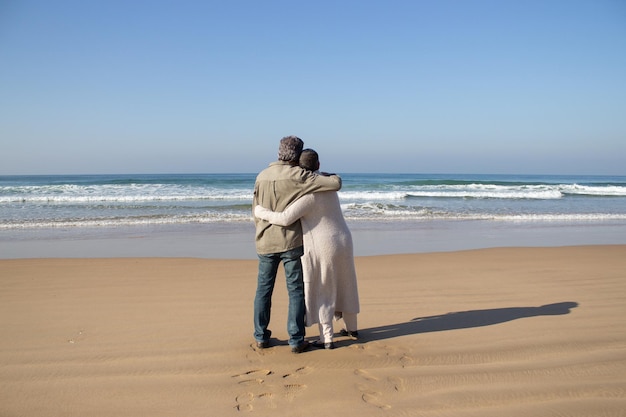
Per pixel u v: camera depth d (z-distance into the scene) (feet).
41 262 23.71
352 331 12.46
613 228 43.09
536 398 8.89
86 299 16.62
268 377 9.98
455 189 107.24
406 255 26.48
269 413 8.40
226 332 13.03
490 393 9.11
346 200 75.61
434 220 48.11
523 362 10.68
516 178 277.85
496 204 68.59
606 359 10.82
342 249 11.66
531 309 15.28
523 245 32.99
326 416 8.28
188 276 20.71
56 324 13.64
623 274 21.22
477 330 13.08
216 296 17.16
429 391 9.23
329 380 9.80
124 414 8.38
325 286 11.71
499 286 18.83
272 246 11.48
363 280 20.02
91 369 10.36
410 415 8.30
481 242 34.22
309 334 13.32
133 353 11.34
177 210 57.57
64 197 71.00
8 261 23.86
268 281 11.78
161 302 16.25
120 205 63.57
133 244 32.73
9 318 14.21
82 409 8.55
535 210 59.41
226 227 42.34
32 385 9.53
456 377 9.87
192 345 11.95
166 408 8.60
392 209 57.06
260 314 11.73
